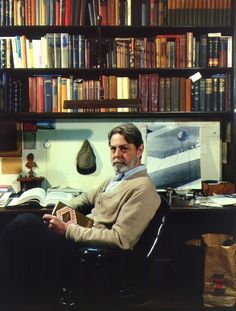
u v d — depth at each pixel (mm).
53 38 2521
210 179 2783
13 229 1696
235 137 2592
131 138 1861
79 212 1999
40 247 1716
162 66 2564
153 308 2252
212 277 2248
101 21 2518
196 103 2594
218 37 2559
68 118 2742
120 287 1653
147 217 1667
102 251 1567
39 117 2668
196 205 2322
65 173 2770
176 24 2551
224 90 2594
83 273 1652
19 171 2738
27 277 1742
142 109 2588
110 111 2570
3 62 2521
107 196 1854
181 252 2584
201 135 2771
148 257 1650
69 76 2674
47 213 2203
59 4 2506
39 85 2559
